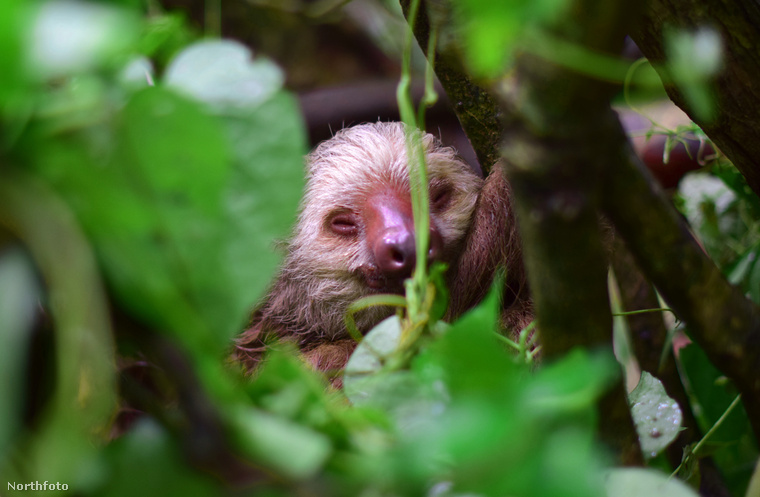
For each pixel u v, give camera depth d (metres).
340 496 0.84
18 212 0.74
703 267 1.15
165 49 1.01
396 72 7.25
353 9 6.61
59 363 0.75
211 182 0.78
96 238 0.79
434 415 0.92
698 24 1.44
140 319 0.83
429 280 1.21
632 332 2.48
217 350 0.83
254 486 0.82
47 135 0.75
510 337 2.54
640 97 1.63
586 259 0.97
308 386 0.94
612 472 1.06
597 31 0.83
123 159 0.77
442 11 1.16
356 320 3.26
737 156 1.68
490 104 2.33
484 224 2.78
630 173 1.05
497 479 0.76
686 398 2.31
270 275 0.85
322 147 3.62
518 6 0.74
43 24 0.68
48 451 0.75
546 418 0.81
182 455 0.86
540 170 0.91
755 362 1.24
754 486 1.43
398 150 3.25
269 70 0.88
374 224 3.02
